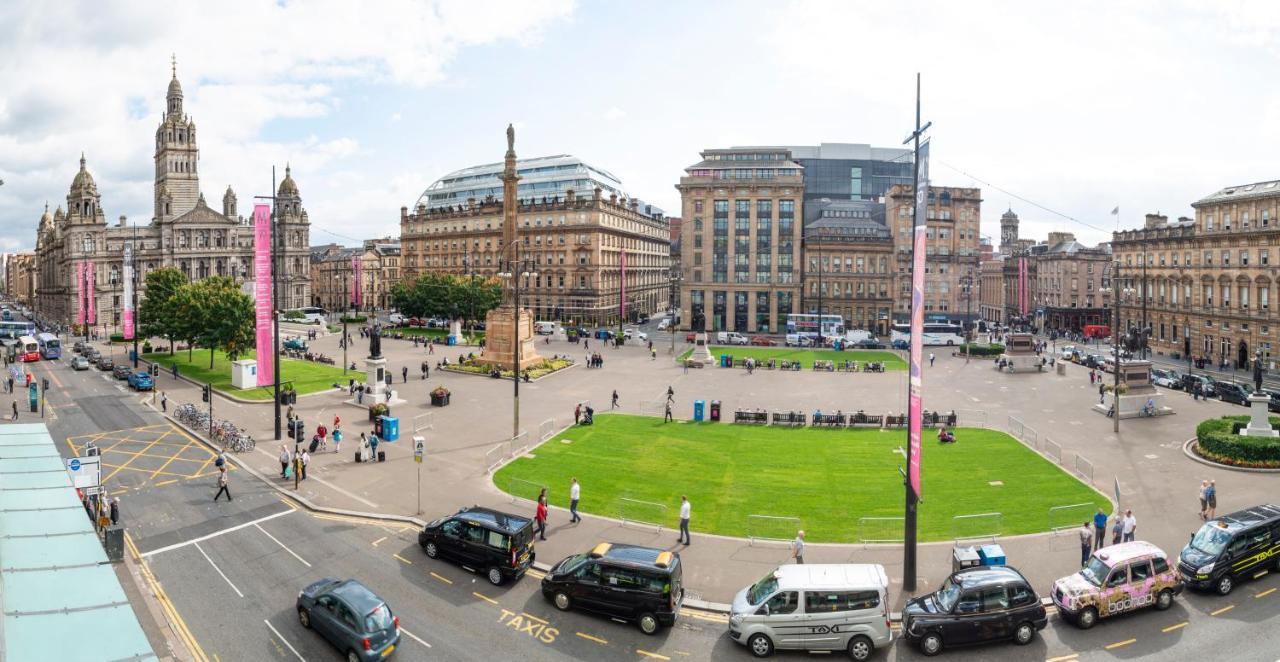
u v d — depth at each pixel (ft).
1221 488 128.26
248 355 321.32
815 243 484.33
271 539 105.81
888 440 167.73
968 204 501.56
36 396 199.11
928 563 97.25
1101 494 125.29
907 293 495.00
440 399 207.31
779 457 152.05
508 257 277.03
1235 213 316.19
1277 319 293.43
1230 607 85.40
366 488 129.39
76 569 60.70
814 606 75.92
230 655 74.79
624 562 82.79
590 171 588.91
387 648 73.56
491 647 77.30
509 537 91.15
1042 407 209.87
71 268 529.04
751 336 445.37
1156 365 320.50
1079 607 80.89
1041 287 537.24
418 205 596.29
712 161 500.74
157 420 188.03
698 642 79.41
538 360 292.81
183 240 576.61
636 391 235.81
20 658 47.50
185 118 608.60
